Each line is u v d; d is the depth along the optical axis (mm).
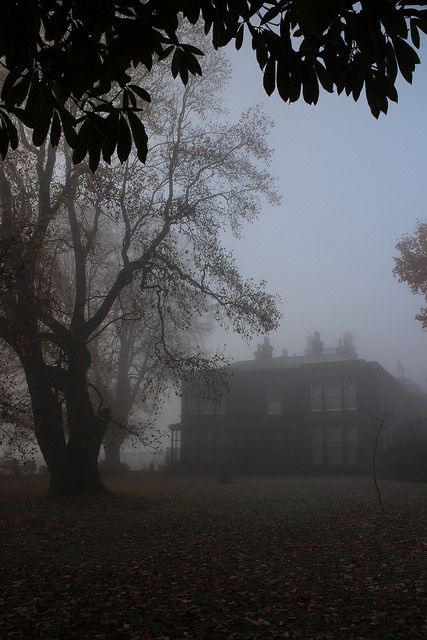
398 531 14578
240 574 10086
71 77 4441
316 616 7547
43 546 13211
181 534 14711
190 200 23172
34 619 7645
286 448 46531
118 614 7785
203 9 4289
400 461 35844
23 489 28297
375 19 4148
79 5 4078
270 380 48500
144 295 27422
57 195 21359
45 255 19703
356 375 45719
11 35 4152
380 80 4562
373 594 8555
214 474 45750
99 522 16844
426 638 6547
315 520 16969
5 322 20516
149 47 4359
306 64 4570
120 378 41250
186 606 8102
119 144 4621
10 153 19156
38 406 22516
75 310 23062
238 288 23750
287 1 4266
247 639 6688
